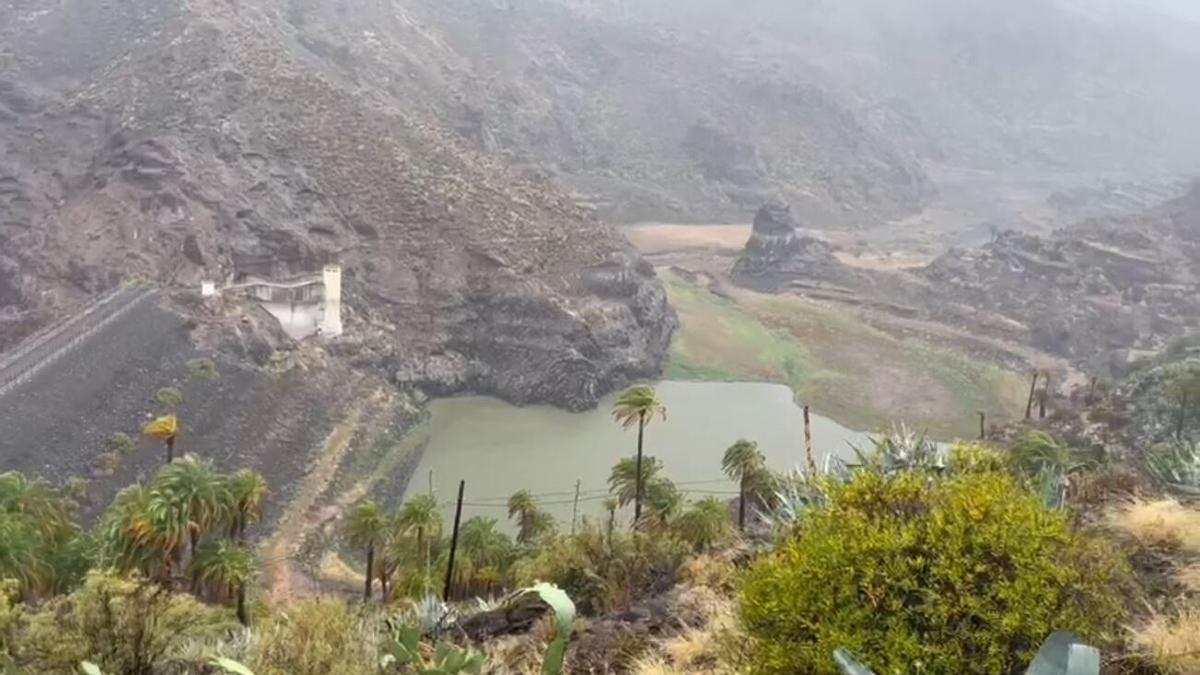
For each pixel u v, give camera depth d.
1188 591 10.15
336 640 10.46
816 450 107.25
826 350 148.88
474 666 9.65
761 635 9.06
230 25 189.12
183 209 130.12
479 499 89.19
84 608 10.54
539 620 13.77
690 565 17.58
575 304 138.75
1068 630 7.61
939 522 8.61
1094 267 184.62
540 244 152.12
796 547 9.23
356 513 55.22
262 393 101.44
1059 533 8.59
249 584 43.09
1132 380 85.38
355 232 146.88
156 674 10.63
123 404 86.69
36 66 183.12
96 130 153.00
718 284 189.25
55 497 51.03
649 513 53.75
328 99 172.88
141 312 107.44
